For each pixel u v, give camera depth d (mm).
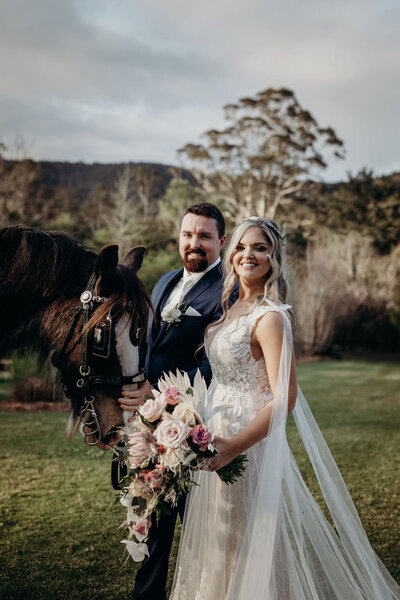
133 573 2621
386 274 22531
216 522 1960
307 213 34906
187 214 2623
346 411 7430
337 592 1986
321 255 19250
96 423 2180
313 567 2010
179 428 1672
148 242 27047
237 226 2062
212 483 2020
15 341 2350
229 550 1941
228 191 35875
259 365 1987
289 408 1904
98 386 2189
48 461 4656
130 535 1871
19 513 3400
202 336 2531
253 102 34938
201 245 2566
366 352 20812
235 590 1827
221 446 1747
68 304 2273
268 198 35562
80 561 2740
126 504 1916
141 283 2256
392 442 5535
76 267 2311
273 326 1887
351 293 20484
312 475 4355
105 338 2131
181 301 2600
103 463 4629
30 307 2309
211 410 1873
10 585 2477
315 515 2086
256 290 2072
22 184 35000
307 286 17547
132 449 1765
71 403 2336
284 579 1877
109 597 2387
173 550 2965
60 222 28453
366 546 2150
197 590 1983
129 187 47156
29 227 2432
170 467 1680
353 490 3918
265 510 1787
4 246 2350
